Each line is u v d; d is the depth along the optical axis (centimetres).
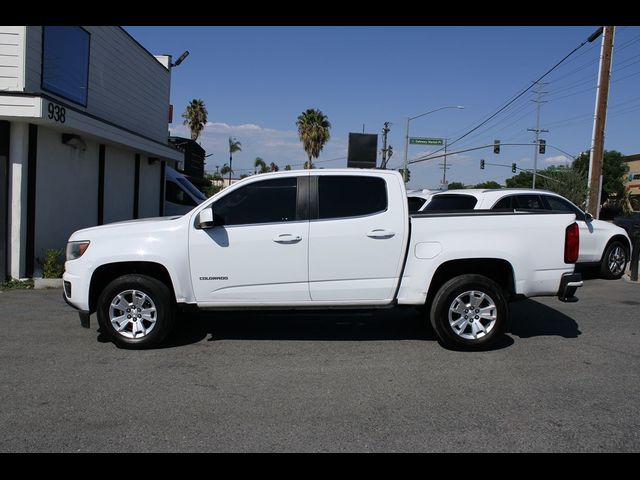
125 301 604
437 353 603
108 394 475
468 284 600
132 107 1538
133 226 611
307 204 607
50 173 1080
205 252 597
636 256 1125
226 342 641
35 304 841
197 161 3028
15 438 391
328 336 671
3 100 909
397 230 602
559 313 810
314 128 4884
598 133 1778
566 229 617
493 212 623
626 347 632
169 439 392
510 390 492
